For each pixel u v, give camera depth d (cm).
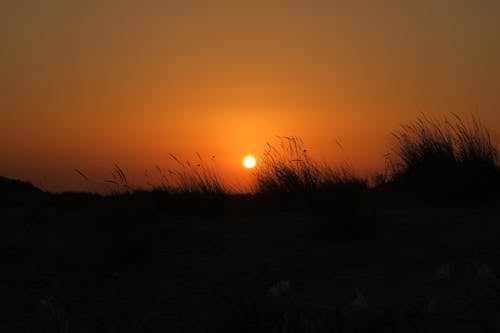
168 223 969
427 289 513
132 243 806
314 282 606
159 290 654
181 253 800
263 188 1066
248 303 441
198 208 1107
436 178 906
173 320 515
